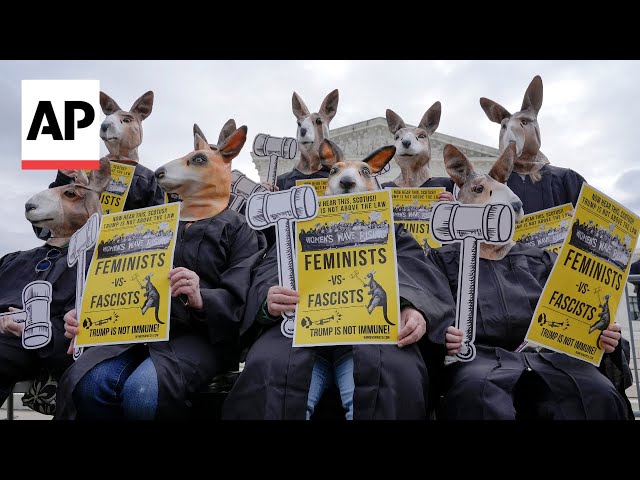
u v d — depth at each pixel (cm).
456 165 337
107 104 454
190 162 345
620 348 294
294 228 300
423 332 264
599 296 283
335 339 262
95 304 296
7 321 325
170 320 299
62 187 358
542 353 287
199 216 344
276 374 256
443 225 290
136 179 445
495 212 283
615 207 291
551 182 421
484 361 283
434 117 505
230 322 295
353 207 282
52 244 357
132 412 264
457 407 263
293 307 273
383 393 250
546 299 278
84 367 273
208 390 301
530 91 436
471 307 283
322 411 285
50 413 332
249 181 420
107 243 307
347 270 275
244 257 330
